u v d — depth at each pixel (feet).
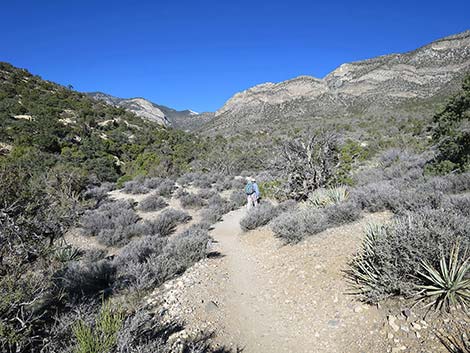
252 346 13.44
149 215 47.91
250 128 271.49
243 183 73.05
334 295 15.93
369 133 145.89
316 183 43.16
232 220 45.21
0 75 165.68
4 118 112.98
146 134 152.87
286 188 45.42
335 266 18.84
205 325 14.84
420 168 42.55
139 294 17.70
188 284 19.65
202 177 79.97
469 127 35.68
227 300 18.07
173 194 61.46
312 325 14.29
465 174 29.17
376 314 13.25
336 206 27.45
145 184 67.97
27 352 9.89
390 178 44.75
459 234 14.39
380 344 11.57
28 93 153.48
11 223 12.09
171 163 93.25
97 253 29.99
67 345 10.12
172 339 13.21
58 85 203.72
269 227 32.83
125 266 21.48
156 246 27.50
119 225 38.63
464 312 11.52
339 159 45.24
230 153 122.21
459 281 12.12
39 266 13.50
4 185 13.34
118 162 103.81
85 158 93.25
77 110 155.94
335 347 12.42
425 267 13.00
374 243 16.46
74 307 12.82
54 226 16.16
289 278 19.66
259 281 20.72
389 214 25.13
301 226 25.93
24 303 10.05
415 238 14.01
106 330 9.62
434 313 11.96
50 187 32.40
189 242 26.32
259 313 16.48
